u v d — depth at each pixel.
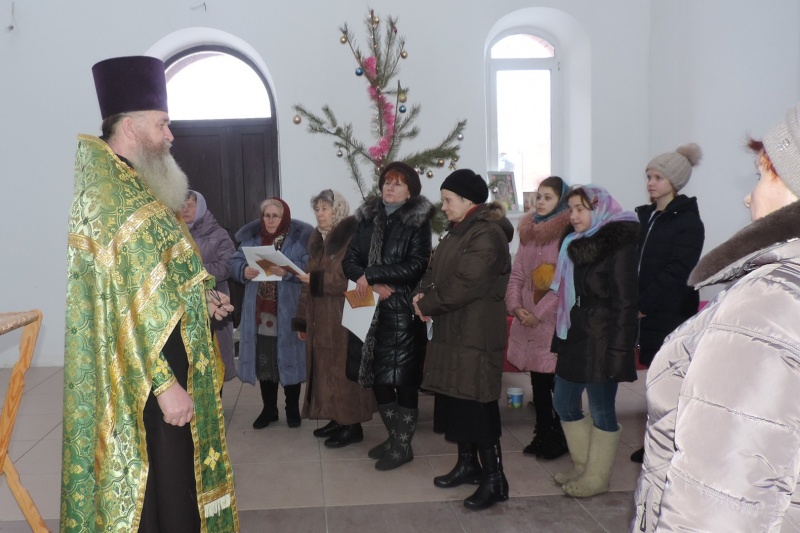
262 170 6.01
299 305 3.65
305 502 2.81
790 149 0.85
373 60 4.69
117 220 1.69
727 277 0.90
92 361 1.73
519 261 3.48
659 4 5.41
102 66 1.83
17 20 5.19
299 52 5.30
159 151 1.87
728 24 5.21
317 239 3.60
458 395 2.58
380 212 3.13
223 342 3.85
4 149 5.26
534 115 5.93
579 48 5.63
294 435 3.74
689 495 0.79
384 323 3.04
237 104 5.98
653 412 0.99
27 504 2.12
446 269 2.62
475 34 5.37
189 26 5.25
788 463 0.75
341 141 5.32
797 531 0.82
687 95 5.36
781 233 0.83
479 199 2.71
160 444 1.73
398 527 2.56
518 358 3.33
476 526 2.55
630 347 2.57
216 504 1.86
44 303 5.38
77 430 1.73
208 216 3.90
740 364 0.77
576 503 2.73
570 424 2.85
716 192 5.33
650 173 3.26
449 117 5.39
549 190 3.36
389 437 3.25
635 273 2.58
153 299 1.68
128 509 1.68
